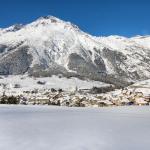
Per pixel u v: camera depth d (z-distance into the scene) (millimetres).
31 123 48562
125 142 29797
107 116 71062
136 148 26906
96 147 27141
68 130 39688
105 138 32406
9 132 36312
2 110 95875
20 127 42250
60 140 30594
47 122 51031
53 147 26953
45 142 29266
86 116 69812
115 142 29734
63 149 26172
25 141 29672
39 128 41562
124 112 97000
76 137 32906
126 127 44219
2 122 49219
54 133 36156
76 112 91250
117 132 37906
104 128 42719
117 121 55094
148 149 26500
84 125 46719
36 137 32438
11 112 82562
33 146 27203
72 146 27469
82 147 27094
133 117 68562
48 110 103562
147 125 47406
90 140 30812
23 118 59156
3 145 27422
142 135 35156
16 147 26656
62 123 49688
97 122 52500
